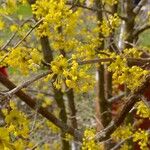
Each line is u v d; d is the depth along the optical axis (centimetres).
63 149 700
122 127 451
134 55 399
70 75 317
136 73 352
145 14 627
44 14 368
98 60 348
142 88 375
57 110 685
